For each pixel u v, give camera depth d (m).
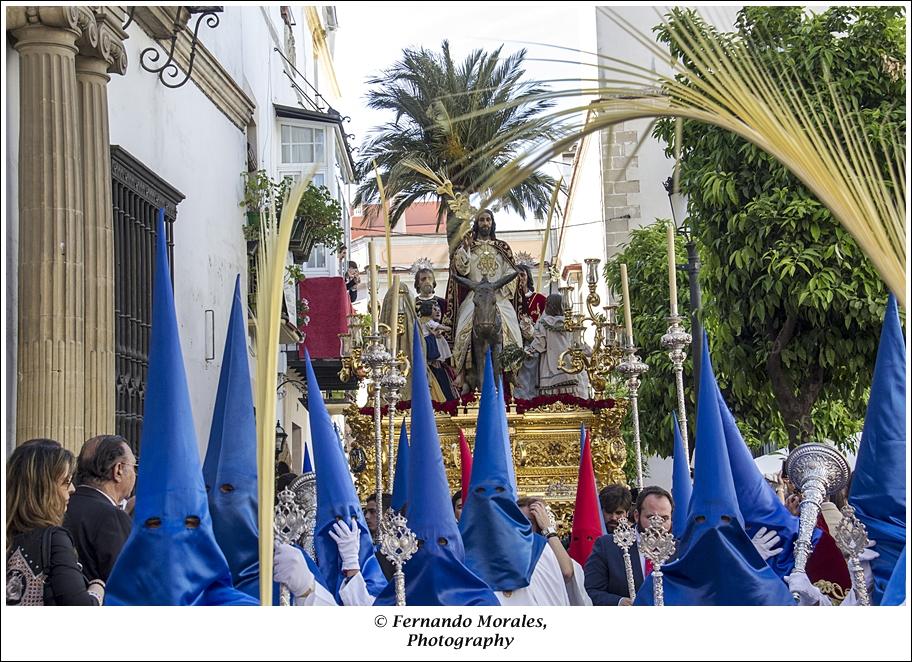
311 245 15.24
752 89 3.63
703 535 4.81
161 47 9.93
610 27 7.05
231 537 4.60
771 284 9.38
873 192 3.59
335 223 15.02
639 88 3.68
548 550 5.45
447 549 4.79
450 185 9.71
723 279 9.88
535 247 21.56
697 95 3.64
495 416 5.38
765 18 8.77
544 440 10.62
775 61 4.35
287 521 4.67
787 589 4.83
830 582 5.48
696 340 10.08
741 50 3.83
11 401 7.00
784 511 5.63
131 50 9.55
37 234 7.08
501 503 5.30
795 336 9.73
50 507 4.35
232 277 12.82
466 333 11.48
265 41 15.90
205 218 11.78
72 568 4.25
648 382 14.35
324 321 17.70
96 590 4.53
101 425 7.67
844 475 5.17
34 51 7.17
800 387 9.91
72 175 7.23
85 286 7.69
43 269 7.05
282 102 18.05
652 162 19.62
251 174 14.01
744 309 9.80
